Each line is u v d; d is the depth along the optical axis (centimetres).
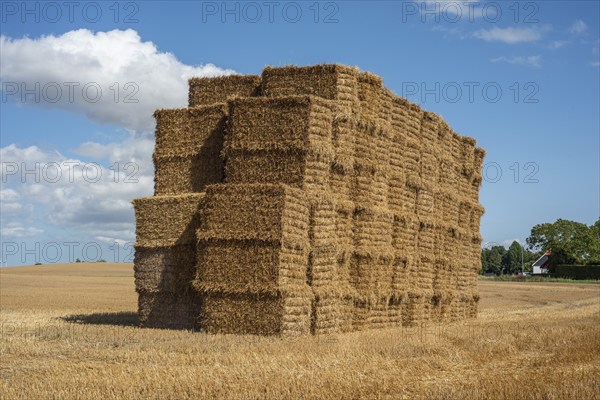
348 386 1409
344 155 2612
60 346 1962
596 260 13800
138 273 2708
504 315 3931
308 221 2469
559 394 1368
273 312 2323
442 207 3362
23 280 8050
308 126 2477
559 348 2094
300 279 2420
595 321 3206
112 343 2053
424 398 1343
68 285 7069
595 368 1727
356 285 2706
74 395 1291
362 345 2003
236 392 1330
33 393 1300
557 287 8988
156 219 2681
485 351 1983
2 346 1919
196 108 2822
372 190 2745
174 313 2642
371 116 2731
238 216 2381
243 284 2361
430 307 3212
